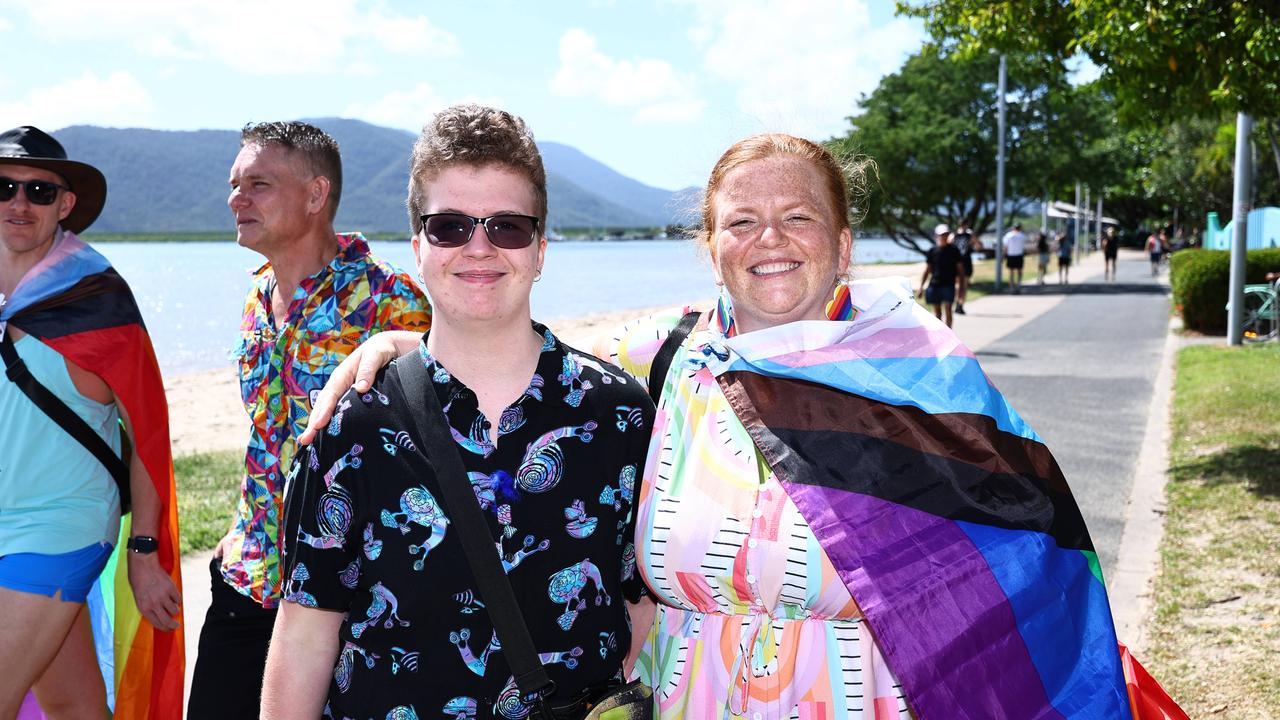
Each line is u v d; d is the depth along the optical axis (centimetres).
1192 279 1619
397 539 172
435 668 172
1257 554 537
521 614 173
